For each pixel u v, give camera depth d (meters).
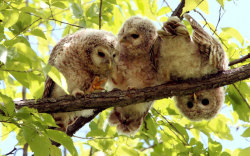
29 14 9.08
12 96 10.64
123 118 11.84
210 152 10.74
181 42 9.53
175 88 9.78
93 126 11.62
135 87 10.55
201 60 9.92
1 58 6.16
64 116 10.79
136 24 11.14
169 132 11.70
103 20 12.59
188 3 7.80
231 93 11.57
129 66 11.06
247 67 9.88
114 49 10.65
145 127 11.81
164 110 11.95
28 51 7.02
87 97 9.25
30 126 7.53
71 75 10.13
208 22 11.58
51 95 10.23
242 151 10.16
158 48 10.28
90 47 10.30
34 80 7.39
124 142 11.81
